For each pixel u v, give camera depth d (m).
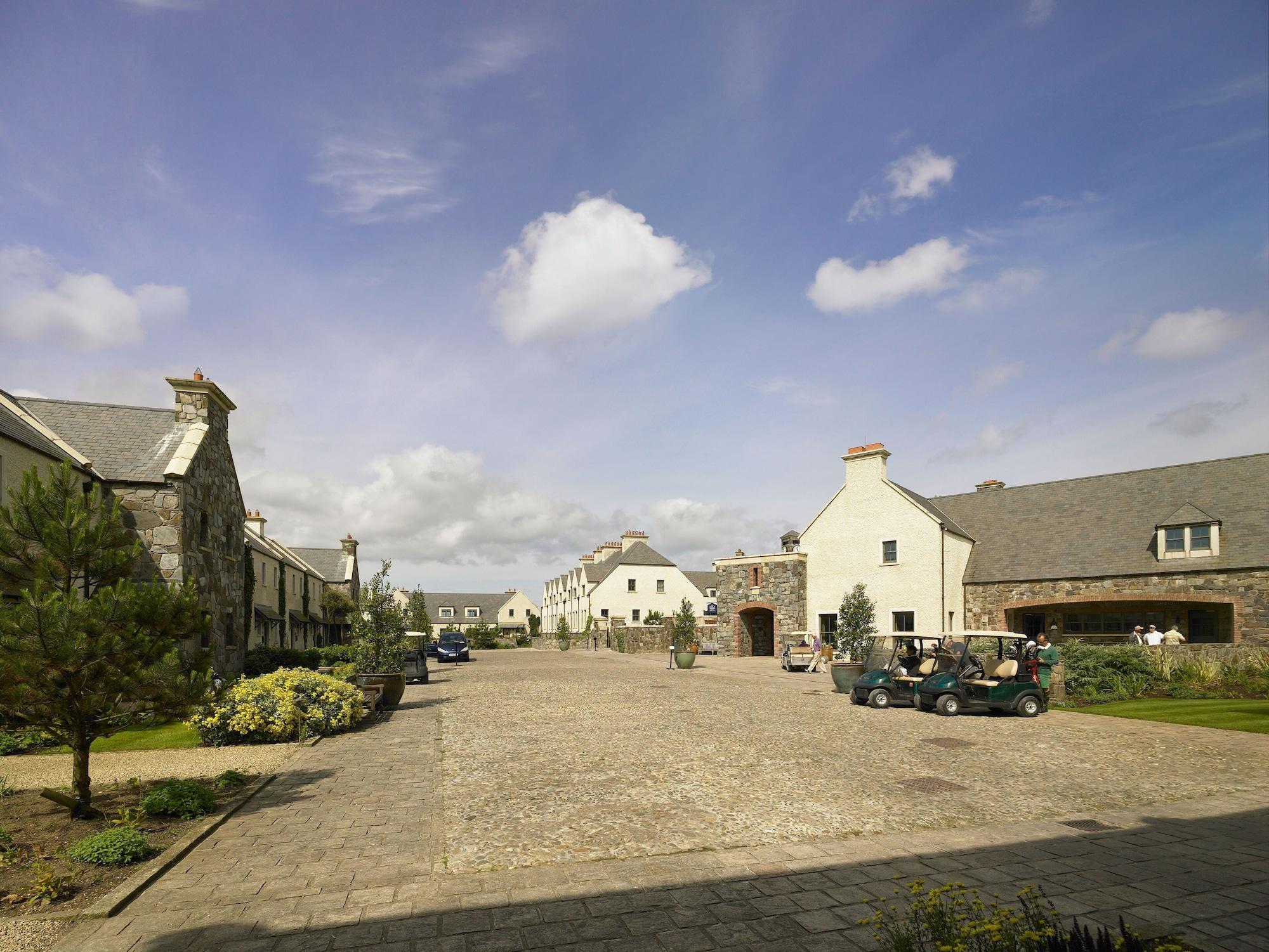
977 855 6.64
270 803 8.55
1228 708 15.49
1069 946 4.12
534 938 4.98
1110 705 16.84
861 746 12.03
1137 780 9.57
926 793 8.88
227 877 6.14
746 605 36.88
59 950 4.81
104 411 18.55
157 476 16.66
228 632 20.52
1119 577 24.75
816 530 33.09
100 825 7.59
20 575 8.10
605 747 12.09
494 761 10.97
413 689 22.95
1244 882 6.00
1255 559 22.14
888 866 6.36
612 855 6.67
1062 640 23.48
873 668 25.77
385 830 7.46
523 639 77.25
